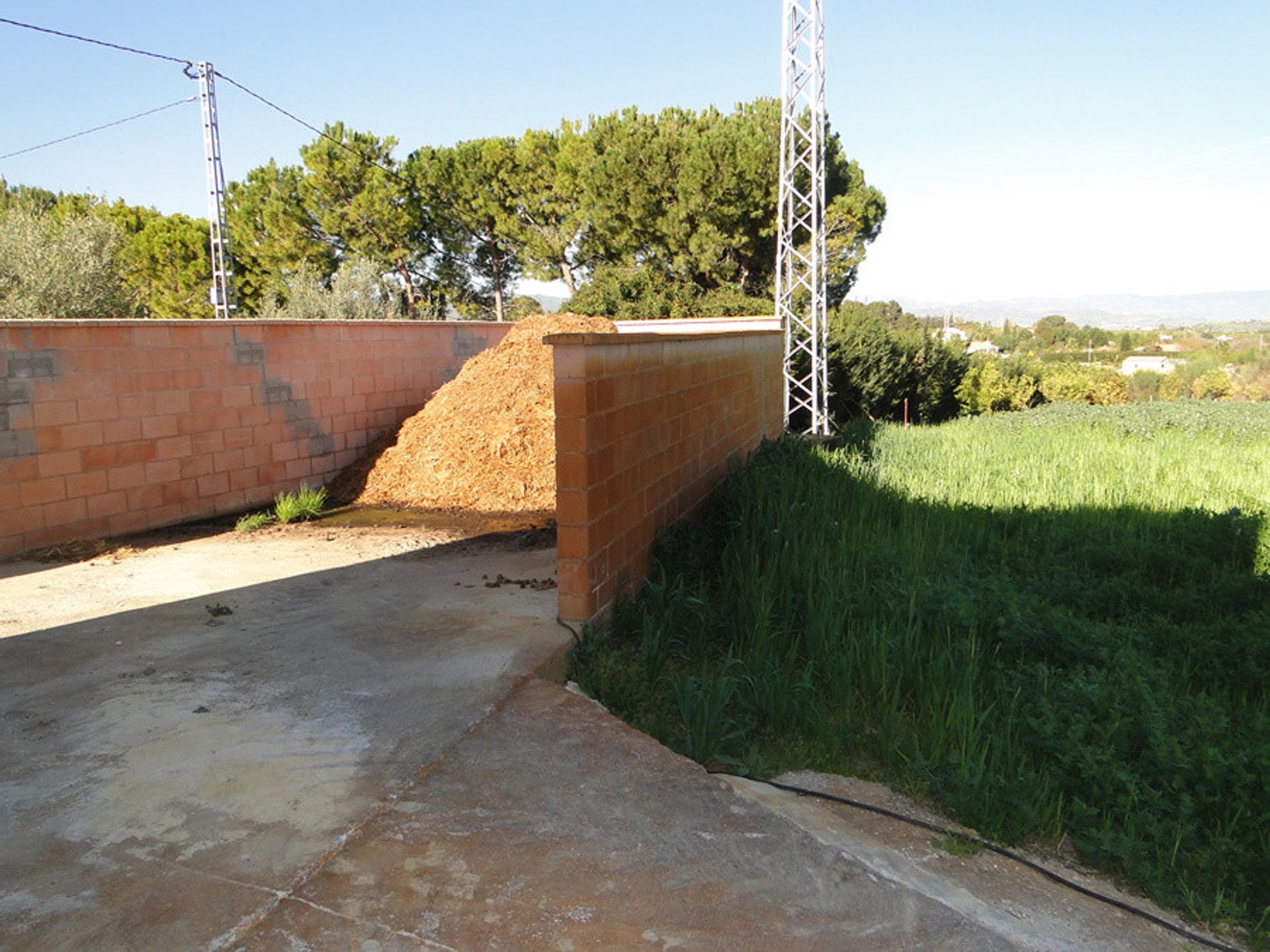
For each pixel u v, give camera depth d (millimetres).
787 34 14430
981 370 25609
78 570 5941
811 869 2588
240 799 2799
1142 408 17844
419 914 2271
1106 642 4320
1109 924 2533
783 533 5984
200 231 28016
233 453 8000
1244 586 5254
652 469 5574
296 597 5180
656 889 2438
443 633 4387
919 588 4891
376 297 22406
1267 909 2551
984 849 2896
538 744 3234
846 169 23562
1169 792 3096
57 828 2619
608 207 23219
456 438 8992
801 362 18062
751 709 3820
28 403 6332
